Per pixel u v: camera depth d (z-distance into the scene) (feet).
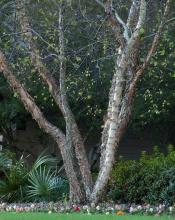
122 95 39.45
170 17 48.08
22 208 38.34
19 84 41.19
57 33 48.24
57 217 29.40
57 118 65.05
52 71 47.91
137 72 38.47
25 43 45.16
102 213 34.88
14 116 65.92
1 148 70.18
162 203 41.78
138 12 41.32
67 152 40.52
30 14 48.67
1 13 47.44
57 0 44.88
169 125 69.82
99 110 56.80
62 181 46.47
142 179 44.29
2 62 40.93
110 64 53.42
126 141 76.48
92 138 70.18
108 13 38.78
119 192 45.14
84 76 51.96
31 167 50.14
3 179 48.65
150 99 57.47
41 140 70.54
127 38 39.65
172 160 44.70
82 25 51.55
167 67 52.37
